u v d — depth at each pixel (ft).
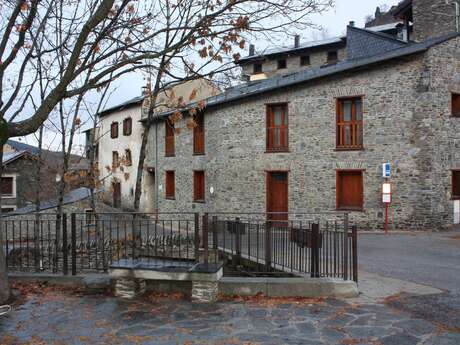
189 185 77.46
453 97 55.42
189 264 21.85
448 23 68.80
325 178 58.39
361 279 25.05
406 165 53.31
